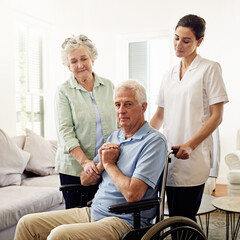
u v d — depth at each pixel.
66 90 2.07
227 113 4.82
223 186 4.75
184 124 1.93
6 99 3.81
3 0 3.77
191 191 1.91
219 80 1.87
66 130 2.04
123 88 1.72
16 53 4.20
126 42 5.31
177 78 1.99
